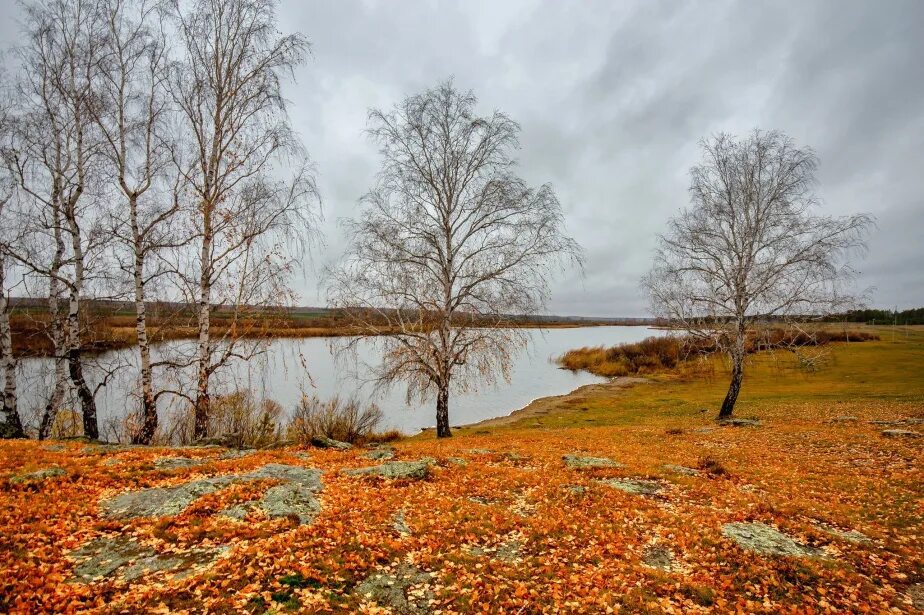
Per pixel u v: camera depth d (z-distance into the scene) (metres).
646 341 78.00
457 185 26.91
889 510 12.46
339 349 25.44
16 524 8.58
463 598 7.89
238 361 23.97
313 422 25.31
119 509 9.92
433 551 9.42
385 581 8.20
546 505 12.52
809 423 26.22
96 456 13.46
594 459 17.72
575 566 9.20
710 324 30.75
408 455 17.75
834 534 10.84
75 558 7.86
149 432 17.64
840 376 47.03
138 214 18.44
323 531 9.49
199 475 12.48
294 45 18.23
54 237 17.80
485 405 46.31
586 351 83.00
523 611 7.67
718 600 8.08
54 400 17.83
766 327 29.38
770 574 8.91
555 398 48.72
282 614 6.79
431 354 26.20
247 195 18.34
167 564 7.93
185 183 18.06
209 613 6.68
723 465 17.42
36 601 6.48
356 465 15.42
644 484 14.71
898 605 8.06
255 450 17.14
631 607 7.87
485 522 11.04
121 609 6.60
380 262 24.64
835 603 8.08
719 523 11.30
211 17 17.95
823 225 26.17
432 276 26.00
